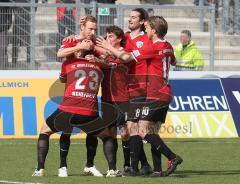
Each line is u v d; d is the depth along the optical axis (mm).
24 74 39469
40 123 39125
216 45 49656
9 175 25969
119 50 25047
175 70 44812
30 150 34031
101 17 44188
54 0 50719
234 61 49188
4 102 39062
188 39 45125
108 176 25656
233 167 28953
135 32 25812
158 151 25812
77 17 44250
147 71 25359
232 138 40156
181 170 27953
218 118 40375
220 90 40594
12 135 38938
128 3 57906
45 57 43625
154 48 25094
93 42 24938
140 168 27578
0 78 39250
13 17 42938
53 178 25109
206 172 27359
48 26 44281
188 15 48750
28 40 43281
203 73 42281
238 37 50094
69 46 24781
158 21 25250
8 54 42969
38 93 39344
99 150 34875
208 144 37250
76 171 27516
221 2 52062
